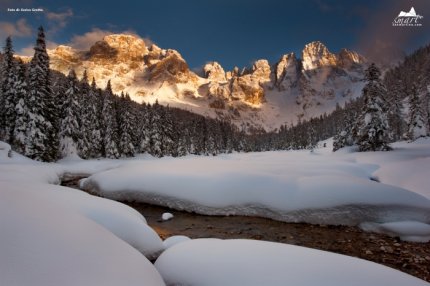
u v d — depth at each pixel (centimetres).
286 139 12900
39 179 1741
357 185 1192
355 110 4784
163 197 1402
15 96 3181
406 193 1136
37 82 3116
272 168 1688
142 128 5203
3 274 282
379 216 1071
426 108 5934
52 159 3322
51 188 828
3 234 333
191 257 524
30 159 2936
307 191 1212
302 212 1146
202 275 470
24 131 3106
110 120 4406
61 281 308
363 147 3319
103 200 823
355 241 955
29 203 435
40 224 387
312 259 476
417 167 1702
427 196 1239
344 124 5025
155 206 1403
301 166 1866
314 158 3278
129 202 1477
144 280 380
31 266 307
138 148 5162
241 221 1173
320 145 10650
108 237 457
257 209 1228
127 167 1875
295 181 1316
